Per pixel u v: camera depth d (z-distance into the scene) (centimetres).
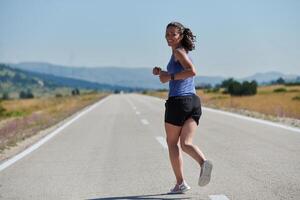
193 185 686
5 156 1103
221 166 836
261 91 9012
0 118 3734
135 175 786
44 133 1658
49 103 6341
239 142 1164
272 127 1516
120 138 1370
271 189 645
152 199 614
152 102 4569
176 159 622
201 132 1431
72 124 1991
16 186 733
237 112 2425
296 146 1059
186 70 571
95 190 684
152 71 597
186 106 588
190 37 591
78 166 898
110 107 3609
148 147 1145
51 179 778
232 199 597
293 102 3759
